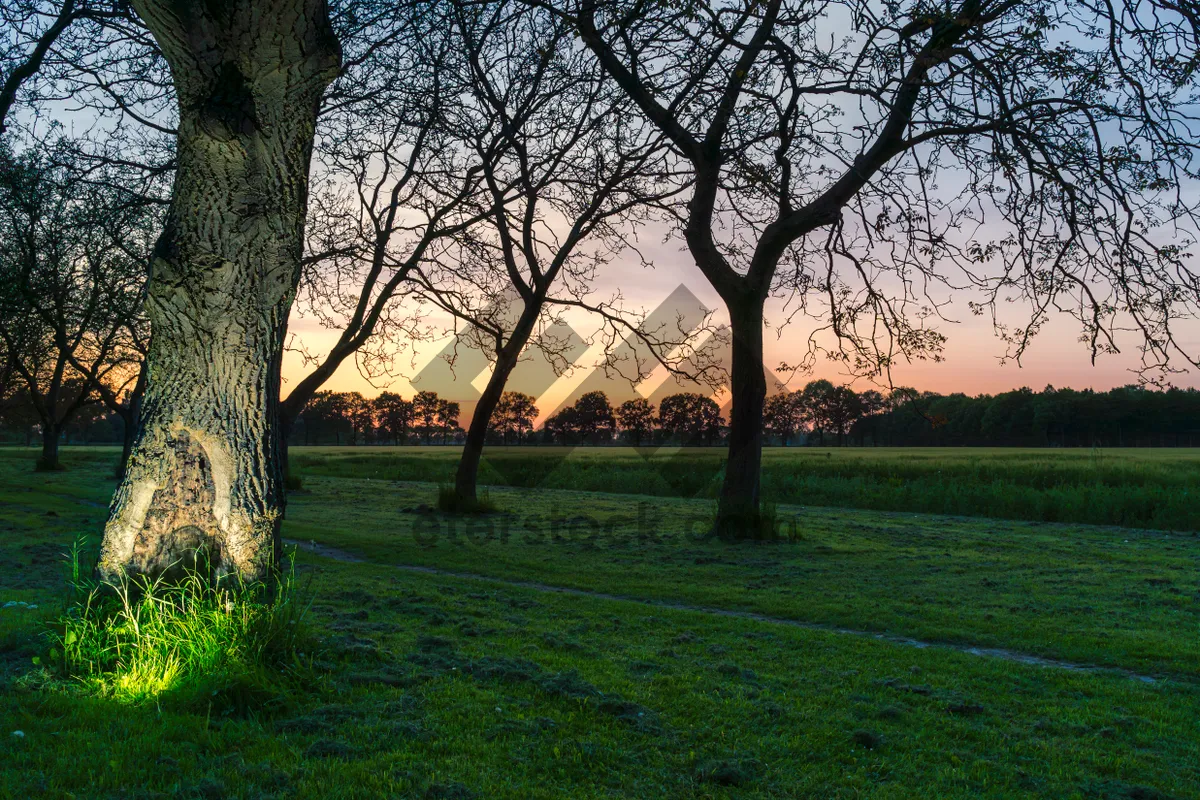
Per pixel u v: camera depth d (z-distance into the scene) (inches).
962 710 209.9
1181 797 158.2
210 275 209.0
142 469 208.7
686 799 146.4
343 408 3831.2
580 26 327.0
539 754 160.1
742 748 173.6
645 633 290.0
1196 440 3516.2
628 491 1200.8
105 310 951.0
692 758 165.9
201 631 188.5
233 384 214.1
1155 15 286.5
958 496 992.9
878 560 529.0
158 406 211.8
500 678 211.5
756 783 155.3
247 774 140.6
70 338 1152.8
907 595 399.2
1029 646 296.5
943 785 158.6
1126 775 169.3
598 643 269.6
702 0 308.0
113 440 4810.5
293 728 165.5
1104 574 480.7
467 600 337.4
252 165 211.9
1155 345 311.0
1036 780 163.3
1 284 835.4
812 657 263.1
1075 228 342.0
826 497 1114.7
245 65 206.1
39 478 1187.3
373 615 291.1
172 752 148.1
